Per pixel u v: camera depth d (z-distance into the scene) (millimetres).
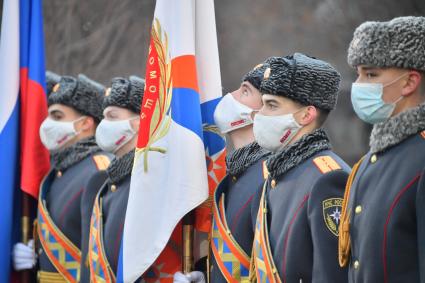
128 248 15477
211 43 16312
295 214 13289
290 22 33125
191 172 15430
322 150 13617
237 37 33469
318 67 13852
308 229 13164
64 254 18656
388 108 12039
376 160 12109
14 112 19625
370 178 12070
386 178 11828
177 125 15570
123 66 34125
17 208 19781
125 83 17328
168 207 15430
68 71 34781
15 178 19672
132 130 17219
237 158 15148
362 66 12172
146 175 15547
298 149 13656
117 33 34250
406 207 11555
